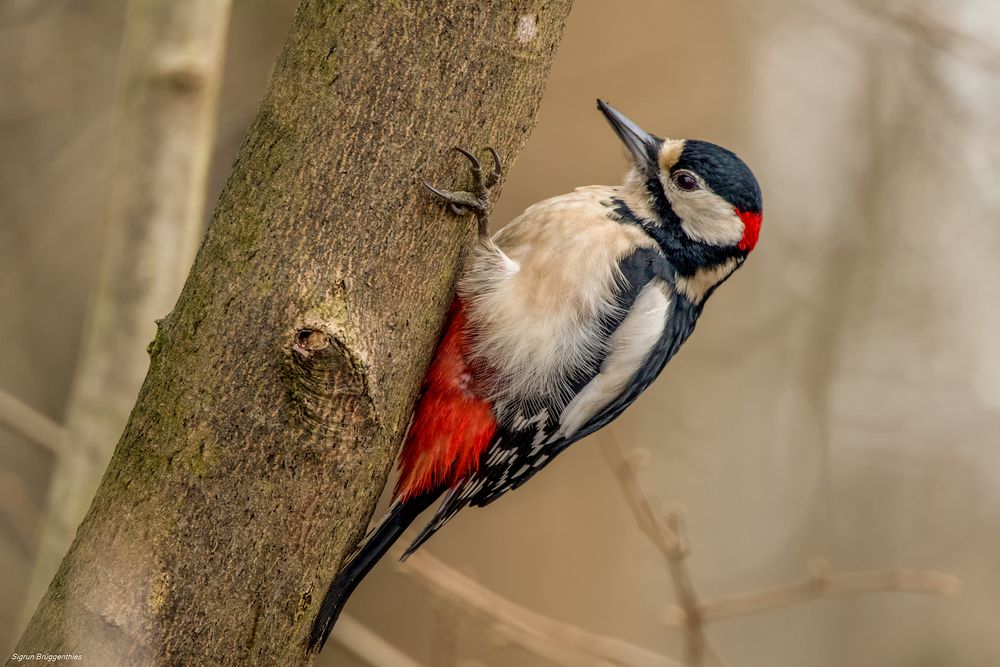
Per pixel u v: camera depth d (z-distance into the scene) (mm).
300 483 5516
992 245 18734
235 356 5441
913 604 21375
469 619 15031
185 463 5402
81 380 8555
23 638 5395
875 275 18969
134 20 8625
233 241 5543
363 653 10844
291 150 5582
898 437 20312
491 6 5793
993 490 20438
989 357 19500
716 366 19172
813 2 17453
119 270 8516
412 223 5789
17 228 16266
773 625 21766
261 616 5551
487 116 5895
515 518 16281
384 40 5633
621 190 8859
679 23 16547
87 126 16422
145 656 5316
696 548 19688
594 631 16172
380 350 5734
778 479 19938
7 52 15961
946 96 18125
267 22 15508
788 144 19078
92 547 5414
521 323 7750
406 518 7805
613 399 8336
